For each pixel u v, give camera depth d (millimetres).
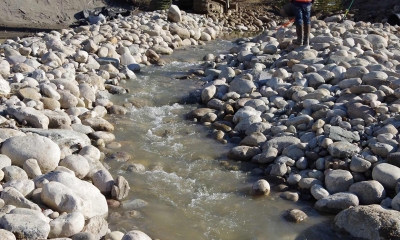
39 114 6164
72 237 3939
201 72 9664
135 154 6062
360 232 4355
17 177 4648
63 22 17406
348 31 11695
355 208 4500
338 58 8617
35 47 9523
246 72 8766
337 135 5863
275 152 5906
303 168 5625
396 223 4230
